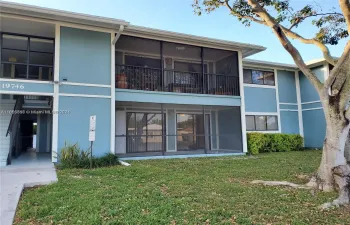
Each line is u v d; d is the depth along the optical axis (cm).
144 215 378
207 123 1459
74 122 895
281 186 568
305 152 1322
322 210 413
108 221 356
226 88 1294
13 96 1069
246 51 1282
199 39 1114
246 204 438
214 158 1071
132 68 1216
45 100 1141
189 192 507
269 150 1366
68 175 658
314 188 542
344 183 500
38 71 1281
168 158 1067
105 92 949
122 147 1227
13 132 961
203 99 1171
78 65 916
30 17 838
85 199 449
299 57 600
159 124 1330
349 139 574
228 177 665
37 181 577
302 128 1617
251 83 1495
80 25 921
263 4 704
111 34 976
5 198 452
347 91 528
